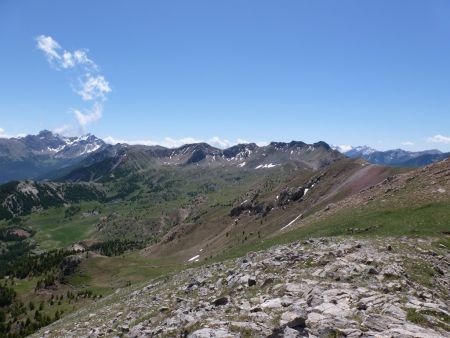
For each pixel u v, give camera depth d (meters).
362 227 61.62
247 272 38.44
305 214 134.38
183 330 22.84
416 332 18.77
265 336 19.09
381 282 29.58
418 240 47.47
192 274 58.53
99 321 45.59
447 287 31.59
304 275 32.59
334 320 20.34
